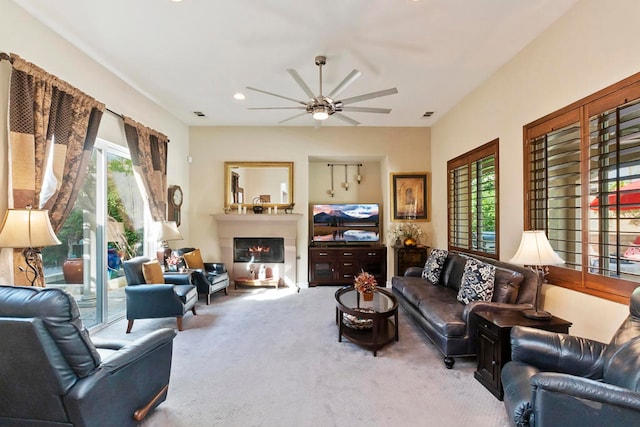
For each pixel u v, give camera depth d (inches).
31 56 103.6
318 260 231.1
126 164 162.1
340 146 233.8
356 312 117.0
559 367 67.7
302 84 118.4
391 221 233.8
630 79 82.4
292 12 102.4
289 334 136.1
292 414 80.7
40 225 88.4
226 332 138.3
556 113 108.1
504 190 140.2
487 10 101.7
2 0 94.7
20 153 96.2
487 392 91.0
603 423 47.4
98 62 135.2
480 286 116.3
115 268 154.1
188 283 164.4
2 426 61.5
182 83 156.9
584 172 97.0
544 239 92.7
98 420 61.2
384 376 100.2
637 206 81.7
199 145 231.6
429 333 119.4
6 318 54.2
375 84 158.6
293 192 233.0
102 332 137.8
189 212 230.5
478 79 153.9
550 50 110.7
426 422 77.4
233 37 117.0
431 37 117.3
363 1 97.3
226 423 77.0
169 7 99.8
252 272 231.6
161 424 76.4
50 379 56.6
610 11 87.7
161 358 81.1
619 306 84.1
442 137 211.3
